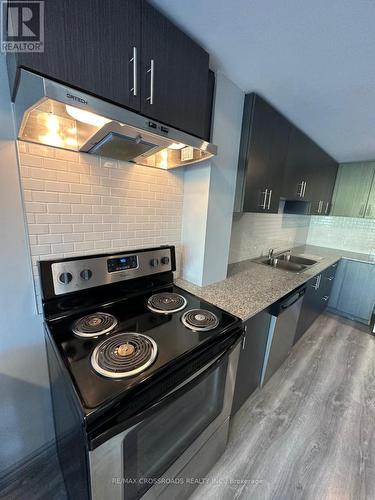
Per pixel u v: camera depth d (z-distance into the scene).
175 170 1.51
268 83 1.32
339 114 1.64
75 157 1.07
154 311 1.18
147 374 0.74
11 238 0.96
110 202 1.24
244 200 1.57
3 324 1.01
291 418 1.58
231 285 1.68
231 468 1.26
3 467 1.14
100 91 0.74
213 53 1.09
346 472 1.26
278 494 1.15
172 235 1.60
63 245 1.10
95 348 0.86
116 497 0.72
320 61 1.11
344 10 0.82
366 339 2.60
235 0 0.81
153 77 0.87
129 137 0.91
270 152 1.67
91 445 0.60
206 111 1.23
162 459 0.89
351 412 1.65
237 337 1.09
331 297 3.23
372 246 3.22
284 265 2.53
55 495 1.12
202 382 0.98
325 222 3.60
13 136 0.90
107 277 1.22
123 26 0.76
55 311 1.06
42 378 1.16
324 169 2.67
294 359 2.20
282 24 0.90
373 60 1.07
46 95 0.60
